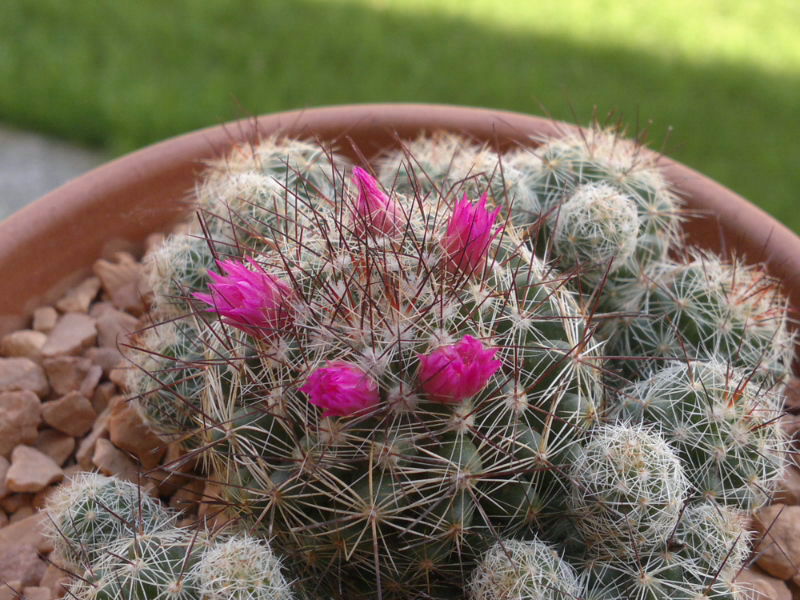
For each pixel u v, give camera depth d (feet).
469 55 1.58
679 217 0.75
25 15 1.57
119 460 0.71
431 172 0.71
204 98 1.41
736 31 1.81
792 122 1.51
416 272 0.53
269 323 0.52
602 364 0.64
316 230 0.58
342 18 1.64
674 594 0.54
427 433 0.49
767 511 0.66
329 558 0.54
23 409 0.73
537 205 0.70
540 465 0.51
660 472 0.52
